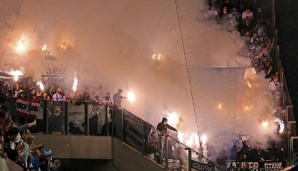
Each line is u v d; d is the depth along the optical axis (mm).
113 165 34375
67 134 33750
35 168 28328
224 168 36062
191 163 32250
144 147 33438
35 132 33219
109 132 34562
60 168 36125
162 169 32531
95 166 35125
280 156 38438
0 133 23875
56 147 33469
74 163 36031
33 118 33062
